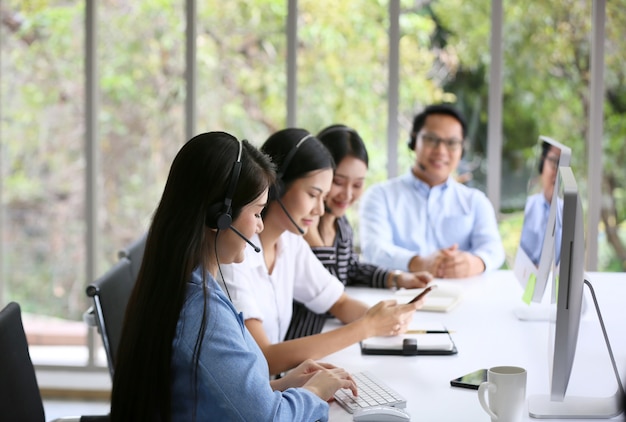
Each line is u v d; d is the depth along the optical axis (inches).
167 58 158.9
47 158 162.1
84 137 160.1
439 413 69.6
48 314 165.2
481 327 99.1
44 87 160.7
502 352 88.4
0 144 162.4
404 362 85.0
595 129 152.3
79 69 159.9
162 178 161.2
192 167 63.1
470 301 113.4
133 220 162.2
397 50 154.5
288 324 99.5
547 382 77.9
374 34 155.3
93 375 164.1
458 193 146.3
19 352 68.0
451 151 143.7
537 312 104.7
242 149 66.3
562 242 67.0
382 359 86.3
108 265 163.3
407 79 155.8
